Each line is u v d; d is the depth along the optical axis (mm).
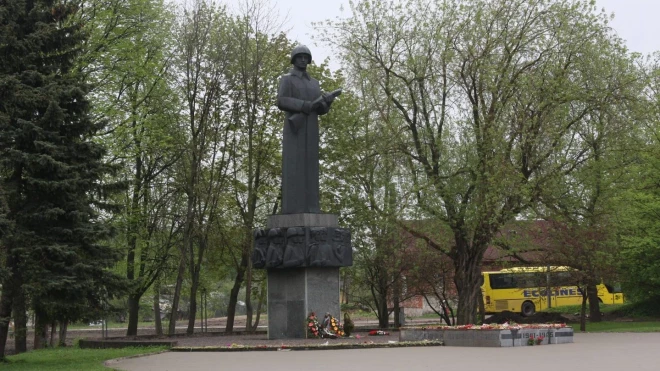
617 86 34062
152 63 36250
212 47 37438
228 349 23516
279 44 40375
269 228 28438
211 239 40250
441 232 37000
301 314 27766
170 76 38688
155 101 38000
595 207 40812
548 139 33875
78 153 21922
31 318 30109
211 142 38812
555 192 35500
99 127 22469
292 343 25156
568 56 34062
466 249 35562
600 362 17766
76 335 50312
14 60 21328
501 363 17625
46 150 21062
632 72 37000
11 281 21500
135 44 36344
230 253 42594
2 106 21078
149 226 39469
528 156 33875
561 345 24375
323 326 27641
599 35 34375
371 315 66000
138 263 38969
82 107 22109
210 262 43875
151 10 36156
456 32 34562
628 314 49438
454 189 34344
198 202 38094
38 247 20625
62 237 21375
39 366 19828
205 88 37500
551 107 33281
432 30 34938
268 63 39062
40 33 21516
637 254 41094
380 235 39625
